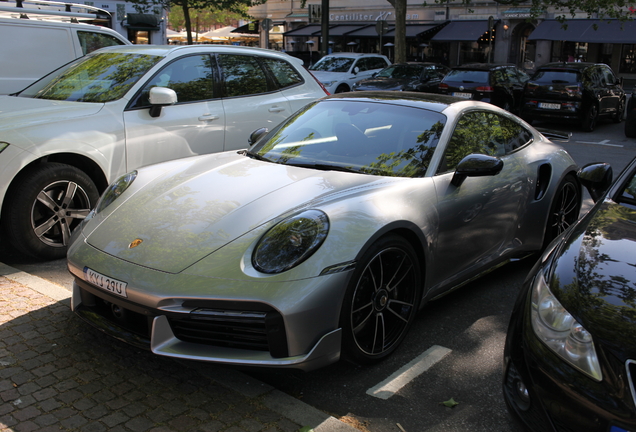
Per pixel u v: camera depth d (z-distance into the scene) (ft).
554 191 13.91
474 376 9.39
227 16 149.18
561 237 8.54
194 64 17.57
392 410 8.38
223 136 17.70
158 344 8.23
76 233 10.07
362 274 8.61
